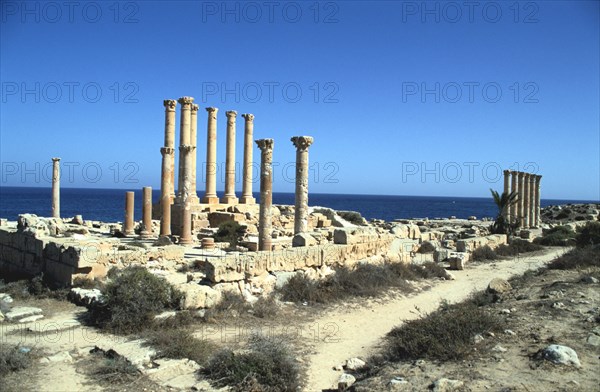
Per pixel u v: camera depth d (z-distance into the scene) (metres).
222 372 11.19
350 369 12.30
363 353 13.88
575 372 9.23
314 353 13.74
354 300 20.33
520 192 54.69
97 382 10.71
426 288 23.94
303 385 11.26
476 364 10.00
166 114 35.91
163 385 10.71
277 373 11.14
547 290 17.62
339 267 23.16
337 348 14.35
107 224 43.41
